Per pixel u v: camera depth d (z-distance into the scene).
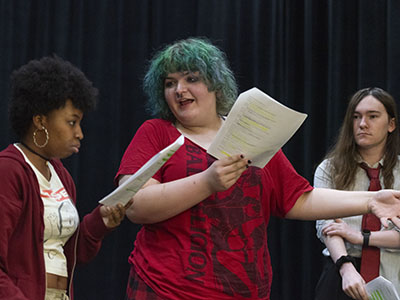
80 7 6.14
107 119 6.12
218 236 2.93
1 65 6.03
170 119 3.25
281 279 6.05
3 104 6.00
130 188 2.72
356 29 6.28
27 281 2.66
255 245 3.00
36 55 6.13
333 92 6.14
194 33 6.23
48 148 2.85
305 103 6.19
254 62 6.21
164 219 2.92
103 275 5.97
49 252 2.86
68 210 2.95
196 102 3.12
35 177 2.77
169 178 3.00
